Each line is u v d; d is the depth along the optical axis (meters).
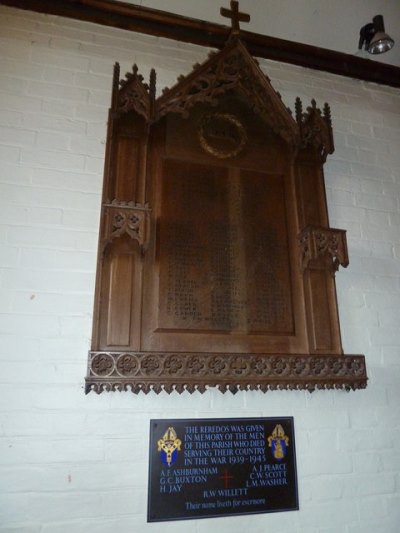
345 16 2.51
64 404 1.69
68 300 1.81
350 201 2.42
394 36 2.66
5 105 2.00
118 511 1.62
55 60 2.14
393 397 2.12
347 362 1.99
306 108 2.43
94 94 2.15
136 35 2.34
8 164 1.91
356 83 2.73
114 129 1.99
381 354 2.17
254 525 1.75
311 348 1.97
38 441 1.63
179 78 2.08
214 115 2.22
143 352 1.72
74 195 1.96
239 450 1.81
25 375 1.68
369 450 1.99
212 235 2.02
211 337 1.87
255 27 2.50
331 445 1.95
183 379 1.73
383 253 2.38
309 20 2.50
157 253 1.92
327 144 2.23
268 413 1.91
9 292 1.75
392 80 2.78
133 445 1.71
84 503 1.60
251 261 2.04
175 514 1.67
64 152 2.01
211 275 1.96
